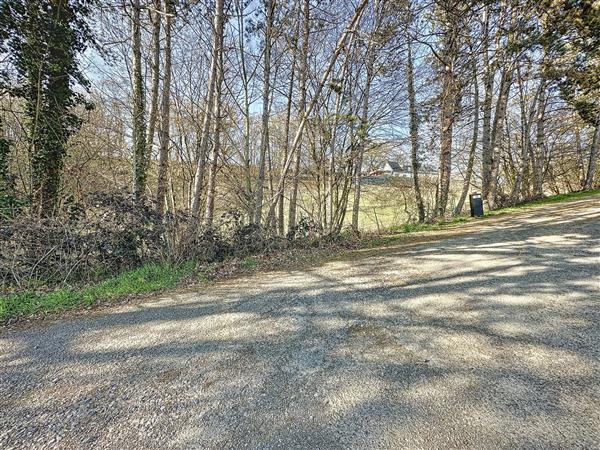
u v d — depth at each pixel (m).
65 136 7.39
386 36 7.93
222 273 4.85
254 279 4.47
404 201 12.68
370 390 1.84
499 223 7.48
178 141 9.60
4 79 6.54
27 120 7.01
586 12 8.13
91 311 3.44
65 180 7.62
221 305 3.46
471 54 9.55
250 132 10.31
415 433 1.49
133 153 7.47
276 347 2.45
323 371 2.08
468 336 2.38
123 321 3.12
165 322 3.05
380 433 1.51
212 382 2.03
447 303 3.04
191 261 5.34
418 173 12.11
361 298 3.39
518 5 8.68
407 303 3.14
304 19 8.16
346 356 2.25
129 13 7.02
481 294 3.18
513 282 3.41
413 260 4.82
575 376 1.82
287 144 9.38
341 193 9.05
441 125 10.87
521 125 14.01
